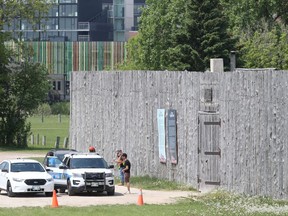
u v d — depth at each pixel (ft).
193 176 299.58
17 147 554.46
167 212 219.82
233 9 590.55
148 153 333.62
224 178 285.02
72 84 400.67
